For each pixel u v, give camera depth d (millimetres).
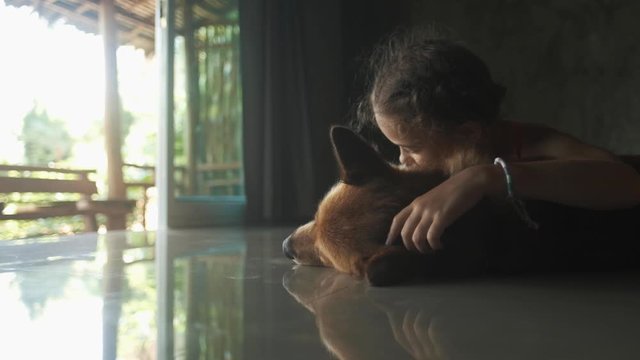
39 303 1203
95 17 7719
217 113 5133
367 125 1707
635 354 761
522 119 6613
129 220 8227
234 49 5336
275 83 5492
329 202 1452
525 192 1315
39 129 10602
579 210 1479
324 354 768
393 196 1364
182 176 4688
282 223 4906
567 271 1512
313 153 5676
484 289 1278
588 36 6383
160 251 2434
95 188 6637
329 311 1072
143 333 910
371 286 1341
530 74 6574
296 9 5668
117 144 6941
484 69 1521
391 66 1515
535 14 6535
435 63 1439
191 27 4816
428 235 1243
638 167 1604
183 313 1076
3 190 5484
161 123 4379
